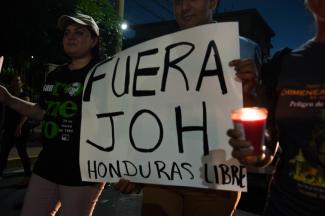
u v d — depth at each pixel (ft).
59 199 9.33
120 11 41.22
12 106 9.99
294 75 5.65
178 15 8.49
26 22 31.60
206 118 7.27
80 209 8.88
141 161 7.88
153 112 7.84
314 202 5.25
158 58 7.98
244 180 6.88
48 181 9.10
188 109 7.47
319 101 5.30
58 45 34.96
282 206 5.58
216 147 7.13
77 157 8.83
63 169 8.86
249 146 4.95
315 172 5.25
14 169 25.90
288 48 6.04
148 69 8.05
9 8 30.48
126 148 8.07
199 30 7.53
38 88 44.73
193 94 7.44
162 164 7.64
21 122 21.86
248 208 18.61
